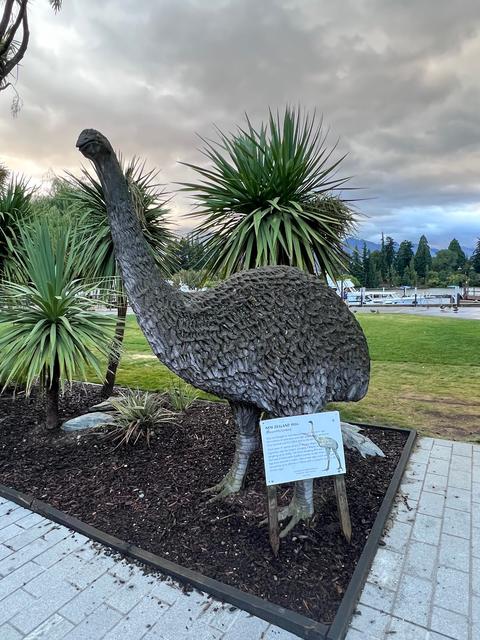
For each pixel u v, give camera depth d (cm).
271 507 203
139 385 558
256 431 272
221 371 214
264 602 174
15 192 525
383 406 470
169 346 215
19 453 335
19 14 586
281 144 340
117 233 212
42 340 311
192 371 217
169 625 170
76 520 239
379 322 1312
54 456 328
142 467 305
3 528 238
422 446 350
